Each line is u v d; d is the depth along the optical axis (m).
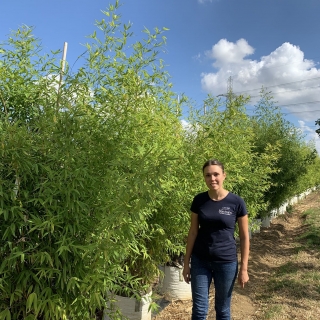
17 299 1.92
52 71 2.40
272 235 9.11
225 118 3.81
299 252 6.93
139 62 2.66
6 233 1.81
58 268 1.99
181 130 3.68
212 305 4.14
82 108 2.32
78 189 2.04
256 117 8.98
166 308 4.09
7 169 1.88
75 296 2.09
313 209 13.83
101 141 2.27
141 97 2.64
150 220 3.38
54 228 1.98
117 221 1.91
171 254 4.22
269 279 5.35
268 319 3.81
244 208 2.74
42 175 2.03
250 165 6.36
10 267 1.85
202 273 2.75
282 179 8.60
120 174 2.15
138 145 2.60
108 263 2.29
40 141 2.04
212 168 2.71
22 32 2.39
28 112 2.42
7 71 2.30
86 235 2.08
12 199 1.82
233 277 2.71
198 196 2.84
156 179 1.94
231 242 2.72
